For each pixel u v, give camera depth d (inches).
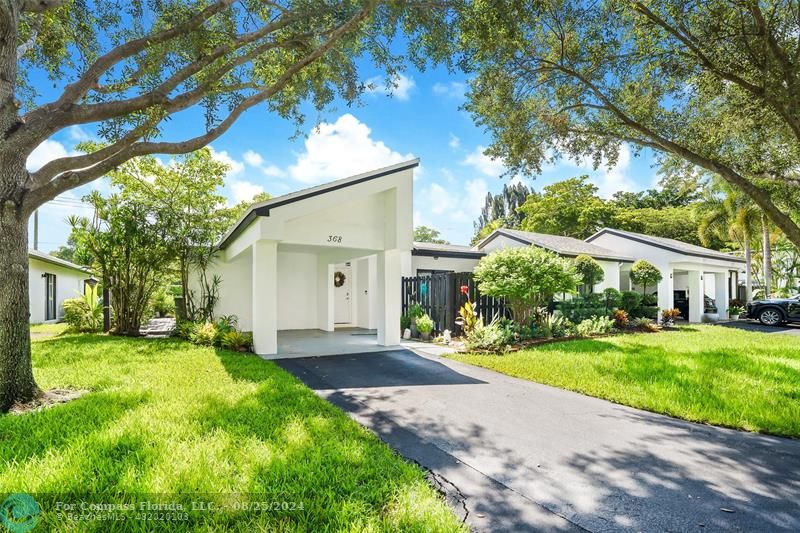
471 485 132.8
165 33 245.4
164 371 275.1
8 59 195.3
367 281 637.9
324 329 593.6
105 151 227.1
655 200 1427.2
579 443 169.0
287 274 606.5
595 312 556.1
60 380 245.0
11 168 197.9
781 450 163.8
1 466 130.4
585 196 1320.1
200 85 254.4
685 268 757.3
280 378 259.3
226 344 382.3
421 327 479.2
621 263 788.6
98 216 496.4
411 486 124.9
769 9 234.4
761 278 1160.2
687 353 353.4
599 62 278.7
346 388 255.4
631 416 205.0
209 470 128.8
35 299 730.8
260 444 151.3
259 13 299.3
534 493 128.1
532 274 413.1
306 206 359.9
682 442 171.2
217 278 527.8
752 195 276.1
